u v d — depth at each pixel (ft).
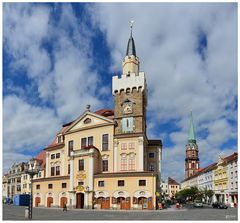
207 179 426.10
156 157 252.62
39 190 250.37
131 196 204.95
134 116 229.66
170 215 149.79
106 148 230.27
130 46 256.73
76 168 226.79
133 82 236.02
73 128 250.98
